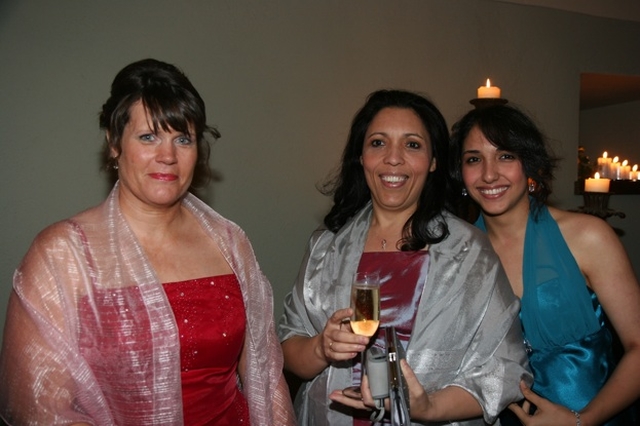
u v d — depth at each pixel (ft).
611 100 21.48
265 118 12.38
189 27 11.66
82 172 11.01
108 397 4.91
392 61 13.44
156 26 11.41
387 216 6.95
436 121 6.83
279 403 5.90
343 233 7.16
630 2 15.81
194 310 5.24
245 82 12.17
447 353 6.19
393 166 6.54
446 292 6.35
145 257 5.12
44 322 4.63
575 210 14.12
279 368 6.04
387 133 6.64
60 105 10.82
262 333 5.90
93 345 4.84
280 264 12.70
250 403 5.81
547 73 15.05
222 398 5.49
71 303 4.83
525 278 7.11
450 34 13.98
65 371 4.66
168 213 5.49
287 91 12.54
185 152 5.23
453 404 5.84
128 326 4.90
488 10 14.35
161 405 4.96
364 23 13.14
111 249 5.05
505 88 14.64
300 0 12.55
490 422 5.94
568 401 6.79
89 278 4.92
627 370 6.56
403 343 6.35
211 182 12.00
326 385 6.63
